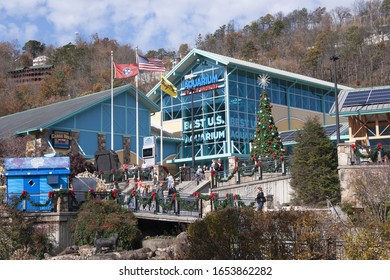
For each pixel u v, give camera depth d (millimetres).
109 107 50344
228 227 15203
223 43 144125
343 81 109188
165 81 49094
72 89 109250
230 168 36281
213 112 55781
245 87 56844
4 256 23328
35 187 27688
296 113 61281
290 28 149000
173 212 26969
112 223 24953
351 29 123250
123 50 136000
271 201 25797
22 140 44062
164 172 39500
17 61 141125
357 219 16719
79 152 46875
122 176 38656
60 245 25734
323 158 27875
